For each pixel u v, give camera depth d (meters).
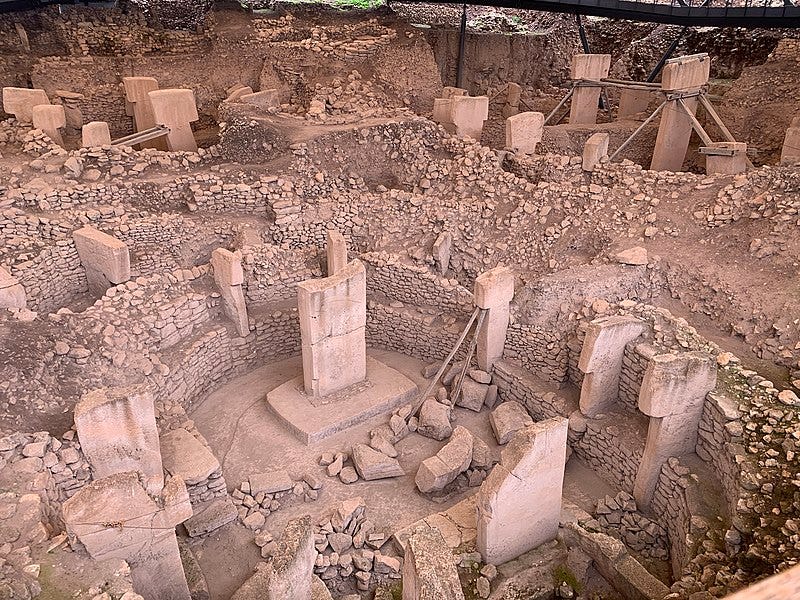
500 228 12.81
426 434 10.44
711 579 6.71
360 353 11.00
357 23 19.69
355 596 7.69
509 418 10.30
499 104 20.66
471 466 9.62
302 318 10.20
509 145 14.36
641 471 8.67
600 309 10.34
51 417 8.34
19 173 12.69
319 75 17.25
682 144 15.13
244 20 19.38
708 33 20.05
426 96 18.08
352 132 14.48
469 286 12.68
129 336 10.06
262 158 14.08
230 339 11.59
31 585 5.90
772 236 10.47
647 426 9.40
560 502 8.04
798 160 12.33
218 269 11.33
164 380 10.09
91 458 7.67
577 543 7.84
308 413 10.47
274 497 9.18
